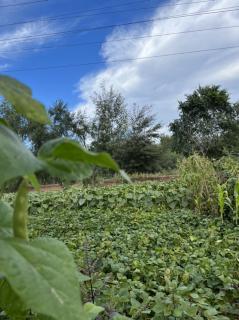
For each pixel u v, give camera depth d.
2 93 0.56
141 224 5.53
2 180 0.45
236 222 5.68
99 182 12.09
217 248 4.16
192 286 2.85
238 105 32.56
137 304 2.45
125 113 28.59
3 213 0.72
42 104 0.59
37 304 0.46
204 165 7.43
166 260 3.71
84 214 6.73
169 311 2.35
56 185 13.45
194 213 6.62
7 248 0.51
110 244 4.13
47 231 5.50
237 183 5.68
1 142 0.48
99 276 2.84
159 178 17.27
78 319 0.49
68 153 0.52
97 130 28.28
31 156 0.50
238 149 28.53
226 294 3.11
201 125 31.86
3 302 0.72
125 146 27.30
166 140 32.56
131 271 3.32
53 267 0.52
